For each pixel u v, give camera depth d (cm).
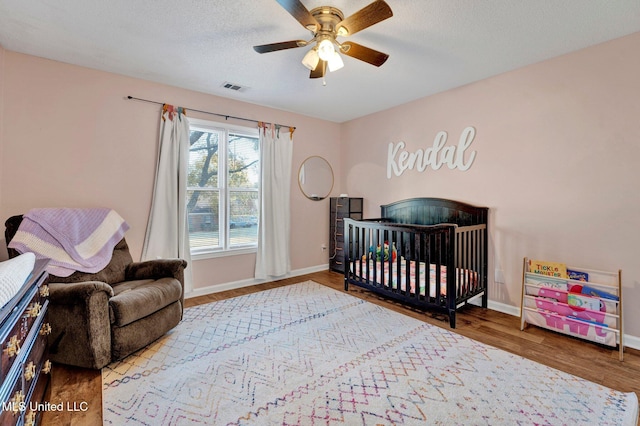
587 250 261
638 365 214
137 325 226
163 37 239
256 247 415
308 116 467
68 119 284
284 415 165
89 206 296
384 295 353
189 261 354
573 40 244
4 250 256
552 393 183
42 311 168
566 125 270
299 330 269
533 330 271
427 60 279
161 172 332
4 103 256
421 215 383
